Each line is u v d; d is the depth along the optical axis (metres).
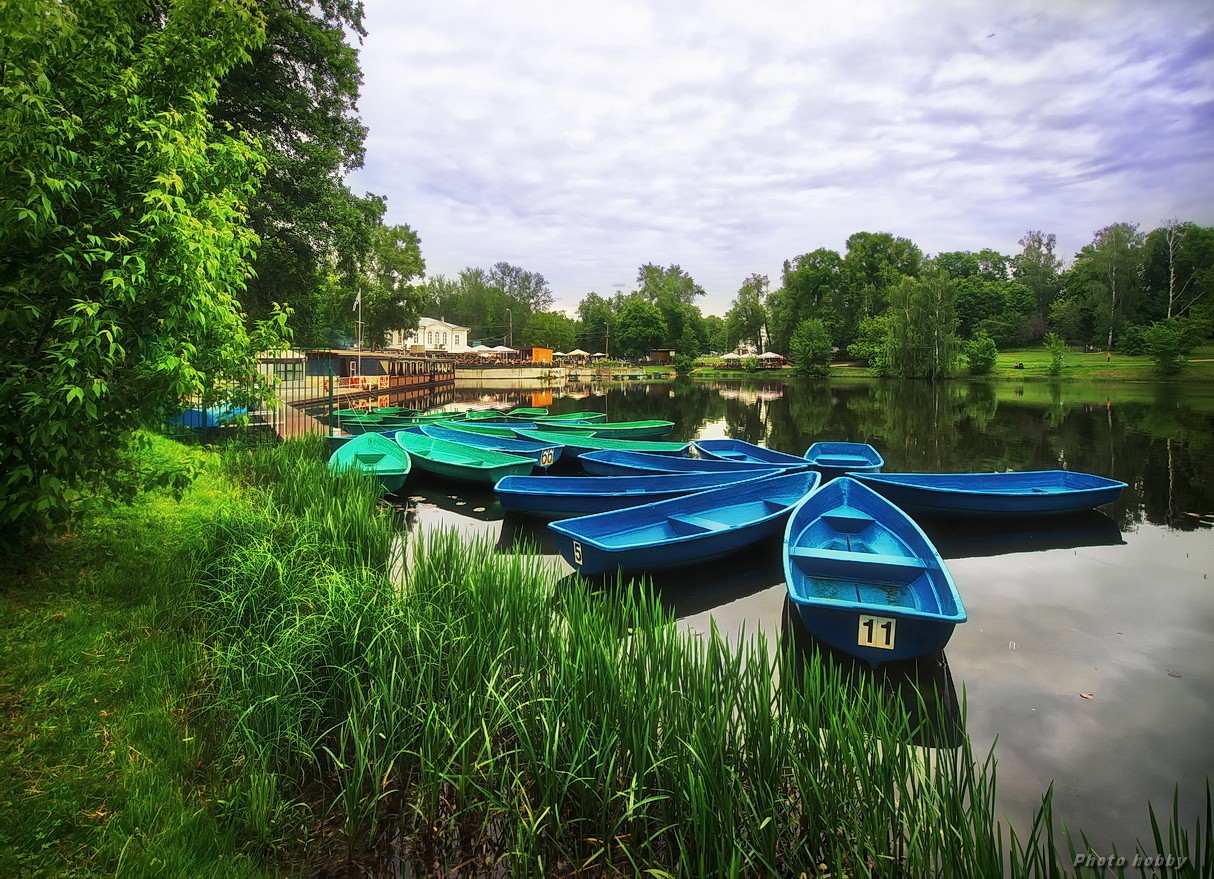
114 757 3.54
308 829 3.51
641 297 103.00
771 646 6.33
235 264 6.21
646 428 21.05
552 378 72.75
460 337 86.12
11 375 4.47
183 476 5.51
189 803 3.40
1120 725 5.07
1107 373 51.56
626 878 3.19
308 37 19.52
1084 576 8.59
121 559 6.03
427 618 4.80
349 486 9.72
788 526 7.30
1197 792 4.30
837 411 34.12
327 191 20.77
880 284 75.12
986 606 7.51
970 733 4.95
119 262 4.77
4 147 4.14
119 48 5.21
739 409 36.44
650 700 3.90
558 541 7.57
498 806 3.42
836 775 3.39
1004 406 33.81
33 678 4.07
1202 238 66.25
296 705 4.07
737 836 3.32
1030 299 77.56
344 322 60.81
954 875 2.90
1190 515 11.66
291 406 19.89
